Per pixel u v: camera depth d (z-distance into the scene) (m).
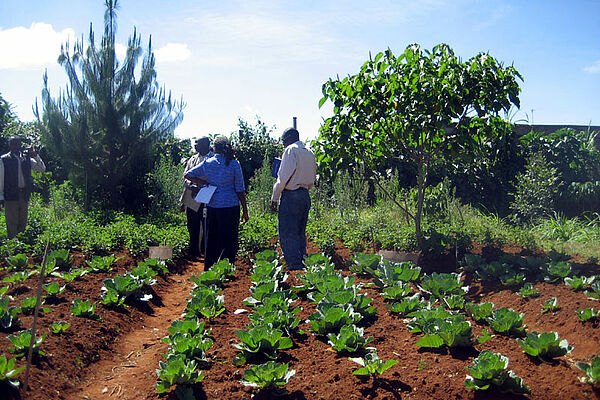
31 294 5.50
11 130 14.50
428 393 3.38
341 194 11.55
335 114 7.14
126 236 8.69
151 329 5.29
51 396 3.47
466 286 6.18
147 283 6.33
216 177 7.17
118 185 13.76
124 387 3.78
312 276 5.84
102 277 6.60
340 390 3.48
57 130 12.64
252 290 5.62
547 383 3.46
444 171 12.36
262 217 11.48
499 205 12.20
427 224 8.44
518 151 8.91
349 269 7.23
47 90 12.68
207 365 3.96
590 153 13.30
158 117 13.57
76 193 13.12
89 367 4.12
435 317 4.41
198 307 5.11
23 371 3.57
